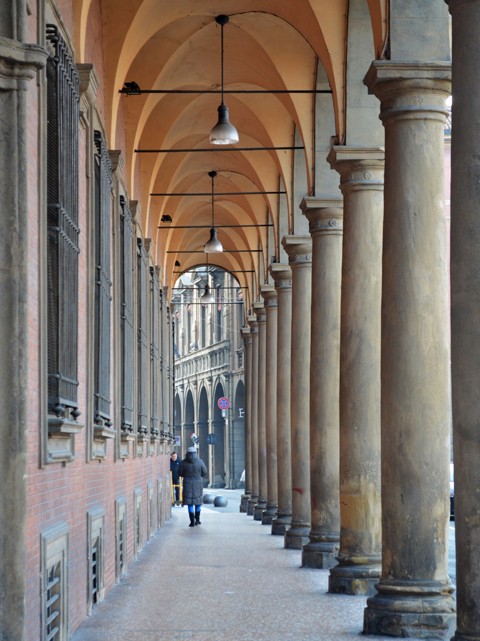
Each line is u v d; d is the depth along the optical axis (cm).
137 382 2598
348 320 1856
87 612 1556
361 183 1878
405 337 1438
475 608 991
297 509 2803
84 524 1516
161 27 2431
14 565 1010
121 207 2270
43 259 1150
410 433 1423
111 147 2136
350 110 1992
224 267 5766
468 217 1028
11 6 1045
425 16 1497
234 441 9000
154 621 1520
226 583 2000
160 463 3769
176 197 4281
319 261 2333
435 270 1446
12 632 1005
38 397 1130
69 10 1490
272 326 3956
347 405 1842
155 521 3406
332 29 2023
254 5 2420
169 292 4975
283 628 1462
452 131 1050
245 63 2753
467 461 1006
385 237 1470
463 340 1020
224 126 2356
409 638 1377
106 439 1834
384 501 1435
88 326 1587
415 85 1459
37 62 1045
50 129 1259
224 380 9200
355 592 1814
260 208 4191
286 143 3034
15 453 1020
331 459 2289
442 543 1415
